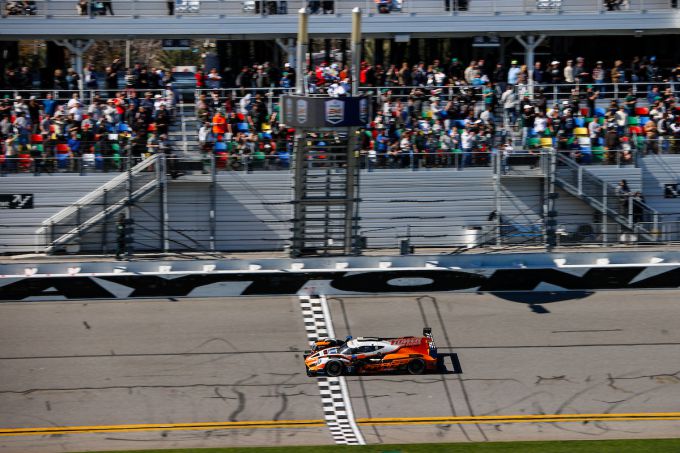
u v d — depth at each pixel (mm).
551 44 135250
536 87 123562
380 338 85375
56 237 107625
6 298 96562
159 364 84062
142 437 71562
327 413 75375
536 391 79125
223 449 68000
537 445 68875
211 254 106188
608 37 134875
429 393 78688
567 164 113250
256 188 112312
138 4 125375
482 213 113875
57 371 82688
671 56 135125
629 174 115500
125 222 100688
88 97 122688
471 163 113500
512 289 99375
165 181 110438
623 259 99938
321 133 104688
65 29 124125
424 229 112938
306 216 112562
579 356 85312
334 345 85125
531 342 88125
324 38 127688
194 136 116375
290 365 84000
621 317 93250
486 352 86188
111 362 84375
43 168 111125
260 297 98000
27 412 75812
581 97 123312
